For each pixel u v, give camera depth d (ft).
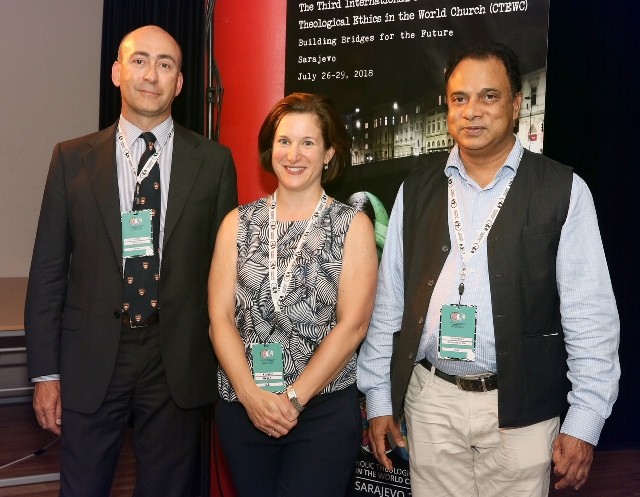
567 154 13.01
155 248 6.82
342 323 6.03
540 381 5.97
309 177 6.16
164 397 6.98
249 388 5.91
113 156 6.93
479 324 5.96
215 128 9.09
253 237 6.27
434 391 6.27
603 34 13.00
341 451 6.10
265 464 6.29
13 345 15.99
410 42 8.33
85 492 6.90
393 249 6.77
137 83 6.79
